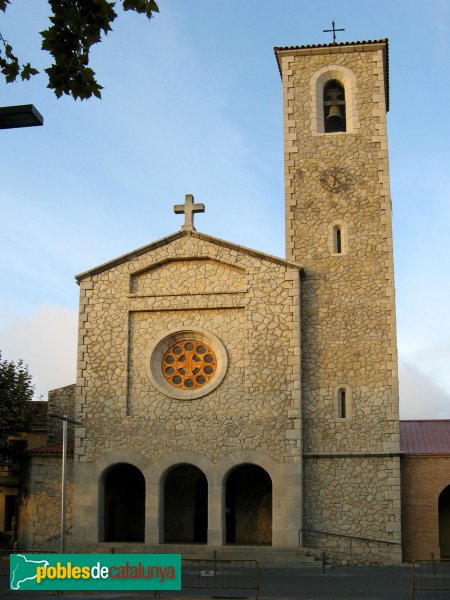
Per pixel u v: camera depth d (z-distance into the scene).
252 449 33.00
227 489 36.59
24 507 35.22
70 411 39.94
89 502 33.56
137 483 38.03
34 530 34.50
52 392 40.19
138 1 11.94
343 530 32.34
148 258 35.72
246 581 26.16
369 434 33.16
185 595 23.11
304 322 34.78
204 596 22.86
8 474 43.06
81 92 12.45
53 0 11.91
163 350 35.09
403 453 33.31
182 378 34.72
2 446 37.03
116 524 36.72
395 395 33.41
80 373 34.81
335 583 25.69
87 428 34.25
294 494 32.25
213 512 32.69
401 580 26.61
